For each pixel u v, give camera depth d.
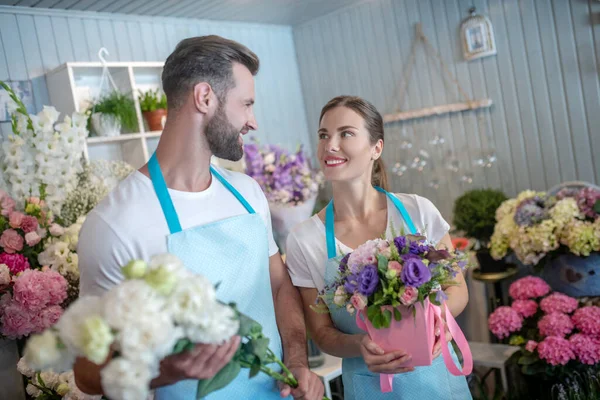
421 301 1.44
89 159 3.51
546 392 2.90
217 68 1.41
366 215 1.91
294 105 4.94
